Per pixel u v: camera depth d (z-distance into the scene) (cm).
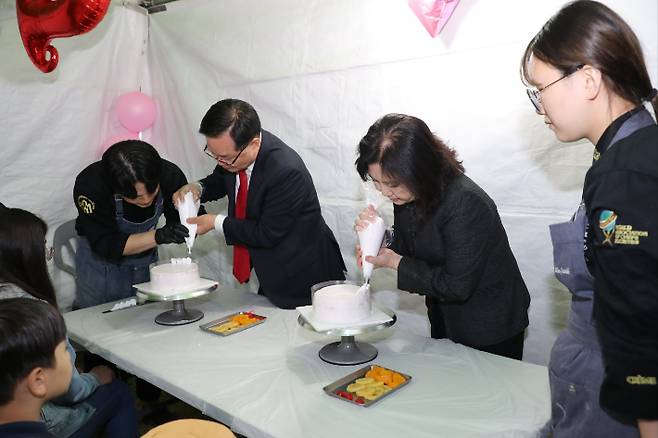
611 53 74
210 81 264
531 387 119
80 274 223
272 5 237
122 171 171
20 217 125
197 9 262
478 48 183
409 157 126
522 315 150
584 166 171
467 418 106
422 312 221
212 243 286
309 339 154
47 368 94
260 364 137
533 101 88
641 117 77
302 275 191
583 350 89
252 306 189
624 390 69
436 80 195
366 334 155
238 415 110
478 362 133
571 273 87
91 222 197
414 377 125
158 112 288
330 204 235
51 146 247
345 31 216
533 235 185
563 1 165
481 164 191
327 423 106
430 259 145
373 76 211
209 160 270
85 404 137
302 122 237
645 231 65
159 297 162
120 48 270
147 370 135
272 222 179
